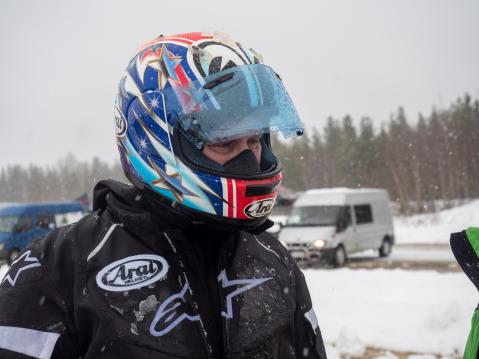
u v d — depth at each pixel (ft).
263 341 4.92
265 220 5.42
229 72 5.10
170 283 4.64
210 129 4.93
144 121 5.11
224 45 5.38
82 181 172.14
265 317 5.05
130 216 4.78
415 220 87.56
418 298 20.76
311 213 39.75
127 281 4.54
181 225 5.03
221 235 5.22
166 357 4.32
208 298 4.87
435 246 52.75
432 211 104.78
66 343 4.40
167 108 5.03
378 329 16.84
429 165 134.62
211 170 4.99
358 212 41.39
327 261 37.01
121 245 4.76
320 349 5.82
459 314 17.02
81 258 4.66
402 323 17.30
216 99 4.97
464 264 5.87
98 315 4.35
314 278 26.71
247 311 4.97
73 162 178.70
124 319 4.37
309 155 168.76
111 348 4.27
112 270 4.59
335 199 40.09
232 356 4.67
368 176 153.07
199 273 4.82
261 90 5.14
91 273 4.57
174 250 4.78
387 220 45.50
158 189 5.00
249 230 5.32
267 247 5.78
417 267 37.04
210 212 4.97
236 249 5.33
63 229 5.06
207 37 5.48
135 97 5.24
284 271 5.64
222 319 4.77
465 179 123.95
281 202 98.07
